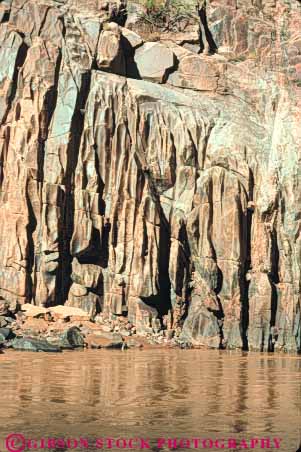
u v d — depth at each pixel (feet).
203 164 177.78
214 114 184.03
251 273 171.01
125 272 169.58
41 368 96.58
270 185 171.63
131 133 175.73
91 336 151.43
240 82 191.83
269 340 166.81
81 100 176.24
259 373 97.60
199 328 166.71
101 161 174.60
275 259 170.81
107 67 182.60
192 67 191.21
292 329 166.91
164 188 174.50
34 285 167.73
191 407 60.29
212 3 203.82
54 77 176.04
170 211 173.58
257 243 170.71
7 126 174.19
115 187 172.76
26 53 178.40
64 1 188.44
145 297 167.32
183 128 177.27
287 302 168.55
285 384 81.92
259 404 62.95
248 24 201.98
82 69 177.06
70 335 144.36
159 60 189.98
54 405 59.93
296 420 53.98
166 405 61.31
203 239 171.01
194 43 200.34
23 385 75.25
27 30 181.16
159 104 179.52
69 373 90.07
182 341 164.76
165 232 172.76
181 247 170.81
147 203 170.71
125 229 170.91
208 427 50.24
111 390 72.08
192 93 189.88
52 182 170.60
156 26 200.64
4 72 176.76
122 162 173.37
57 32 180.86
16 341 133.39
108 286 170.50
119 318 167.94
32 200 169.99
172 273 169.07
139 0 199.93
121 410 57.77
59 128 173.58
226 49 202.18
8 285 166.61
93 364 105.40
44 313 161.17
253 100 190.60
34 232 169.58
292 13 200.34
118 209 171.94
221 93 190.60
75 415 54.70
